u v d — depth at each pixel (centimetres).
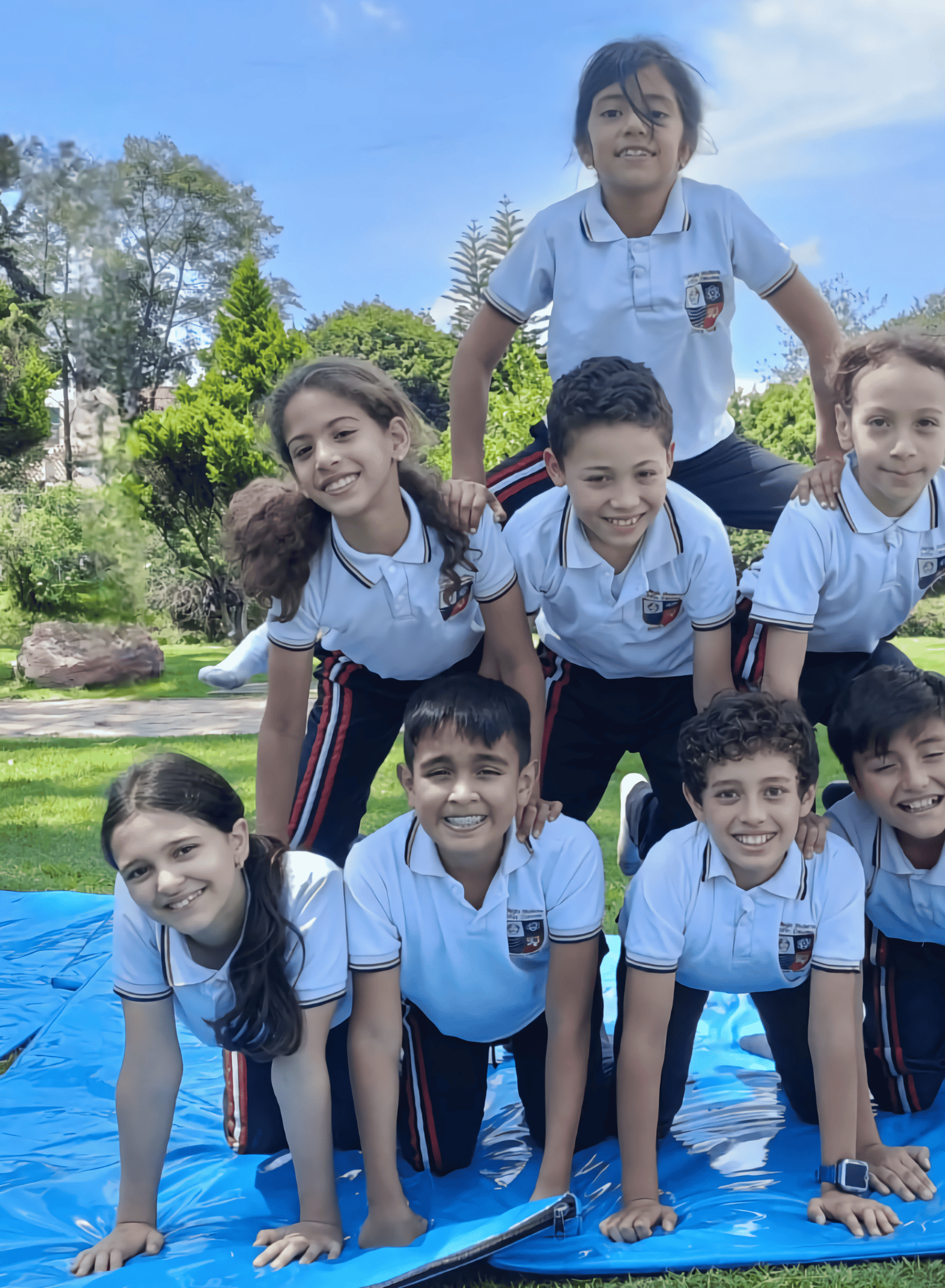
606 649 307
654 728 326
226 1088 279
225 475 2100
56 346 2609
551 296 361
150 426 2139
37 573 1989
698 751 243
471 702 234
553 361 360
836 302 2408
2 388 2144
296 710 311
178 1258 227
